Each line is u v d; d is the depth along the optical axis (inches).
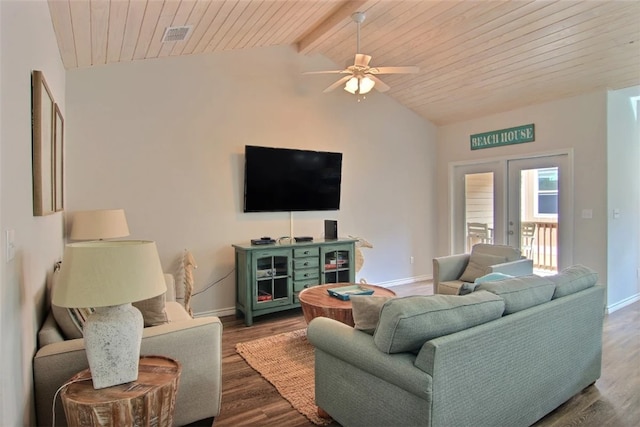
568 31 141.1
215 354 86.0
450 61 177.5
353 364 78.2
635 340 139.2
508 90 188.7
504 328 76.8
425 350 65.6
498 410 76.6
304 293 141.7
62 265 64.3
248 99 179.3
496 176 216.8
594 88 172.1
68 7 94.7
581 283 101.5
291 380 111.0
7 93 54.2
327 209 201.6
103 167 147.6
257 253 162.9
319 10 150.7
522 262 150.7
